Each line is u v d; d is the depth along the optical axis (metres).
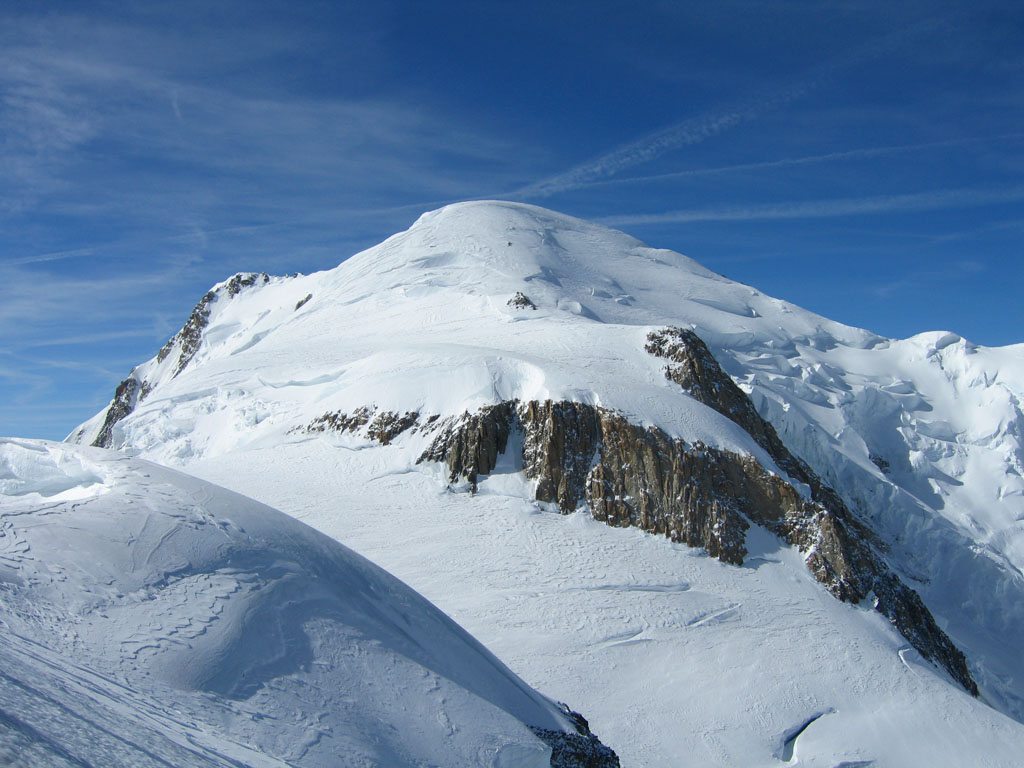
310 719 12.02
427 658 15.37
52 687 8.94
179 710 10.66
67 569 12.22
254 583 13.76
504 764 13.75
